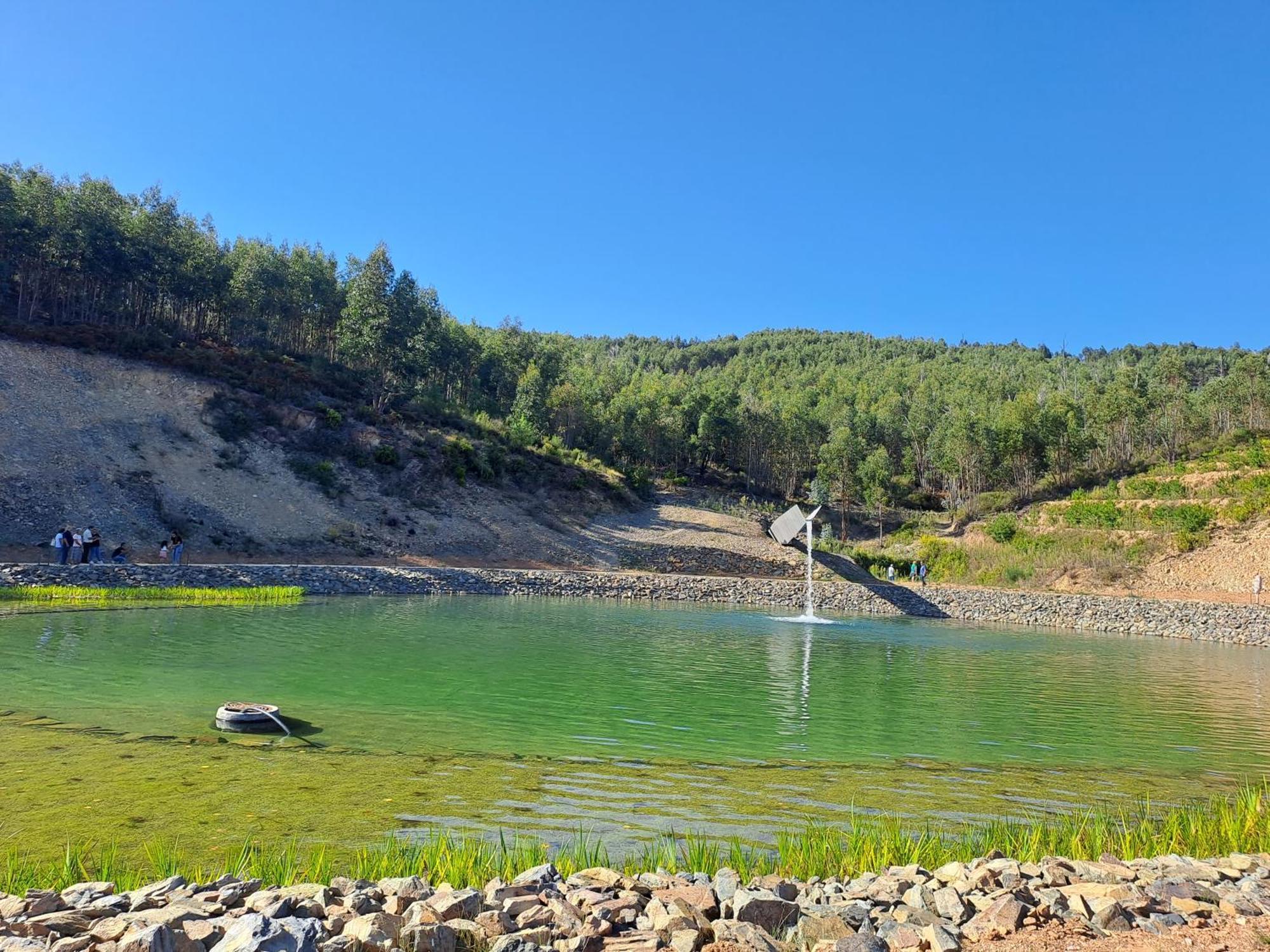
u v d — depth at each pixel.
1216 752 11.73
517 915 4.95
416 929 4.44
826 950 4.59
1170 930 5.01
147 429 41.38
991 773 10.05
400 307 62.34
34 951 4.14
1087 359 181.25
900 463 94.44
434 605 29.75
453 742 10.34
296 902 4.90
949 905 5.23
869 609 39.25
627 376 124.56
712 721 12.48
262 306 66.06
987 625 35.91
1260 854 6.89
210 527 36.66
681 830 7.40
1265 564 41.75
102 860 6.01
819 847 6.50
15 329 44.34
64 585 25.91
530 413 73.12
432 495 47.56
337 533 40.12
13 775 8.03
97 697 11.75
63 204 52.75
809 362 185.25
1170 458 69.00
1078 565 46.41
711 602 38.69
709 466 92.75
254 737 10.01
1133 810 8.65
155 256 57.44
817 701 14.70
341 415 50.59
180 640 17.67
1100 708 15.38
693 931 4.68
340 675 14.73
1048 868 6.05
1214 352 177.12
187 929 4.39
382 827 7.06
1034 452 74.00
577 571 41.44
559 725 11.66
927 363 175.38
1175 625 34.56
